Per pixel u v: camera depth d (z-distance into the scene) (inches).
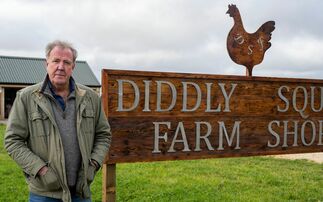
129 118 192.7
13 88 1182.3
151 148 197.9
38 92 120.6
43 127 118.6
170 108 201.5
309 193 280.1
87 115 125.4
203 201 251.6
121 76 190.4
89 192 127.0
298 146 238.2
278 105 231.0
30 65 1214.9
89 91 130.0
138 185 289.6
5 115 1162.0
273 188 292.7
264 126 227.1
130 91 192.2
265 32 233.6
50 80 122.6
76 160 121.8
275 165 403.2
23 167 117.7
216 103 213.0
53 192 120.4
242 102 220.5
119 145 191.2
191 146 207.3
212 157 213.0
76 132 122.1
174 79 202.1
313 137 242.4
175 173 339.9
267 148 228.5
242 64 227.0
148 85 196.1
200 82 208.5
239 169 369.1
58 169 117.5
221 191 278.8
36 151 119.7
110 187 191.9
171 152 202.7
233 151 218.7
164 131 200.7
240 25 228.1
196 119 208.1
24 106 120.0
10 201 242.4
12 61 1206.9
